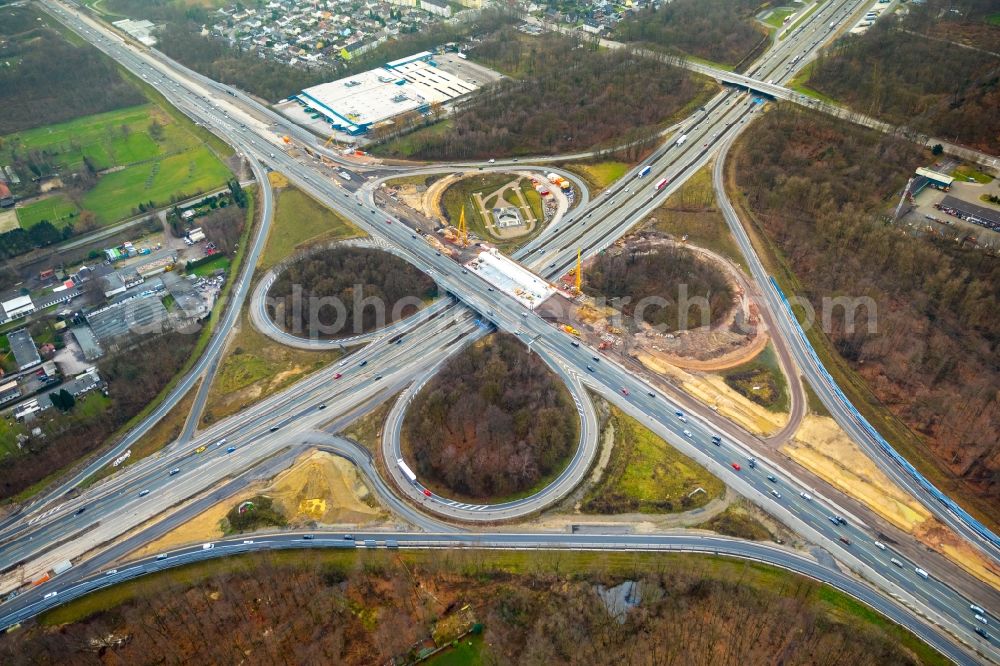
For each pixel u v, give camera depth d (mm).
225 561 173750
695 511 180375
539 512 182125
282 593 165125
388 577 168750
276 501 188375
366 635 158125
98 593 169500
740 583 161750
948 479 183250
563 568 168500
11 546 182125
